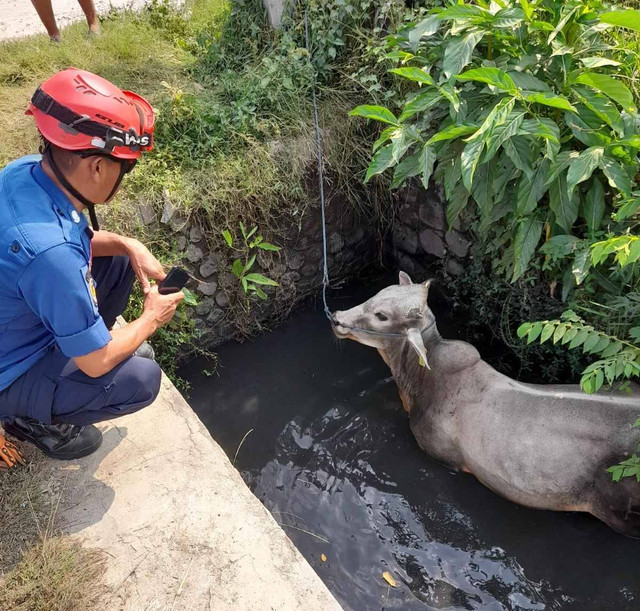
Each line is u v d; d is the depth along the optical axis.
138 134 2.15
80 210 2.25
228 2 6.02
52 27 5.53
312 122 4.59
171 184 4.16
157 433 2.95
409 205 4.80
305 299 5.12
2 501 2.65
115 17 6.09
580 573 3.12
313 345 4.75
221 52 5.30
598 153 3.12
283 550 2.47
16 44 5.55
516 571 3.17
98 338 2.17
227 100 4.82
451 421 3.46
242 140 4.48
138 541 2.51
